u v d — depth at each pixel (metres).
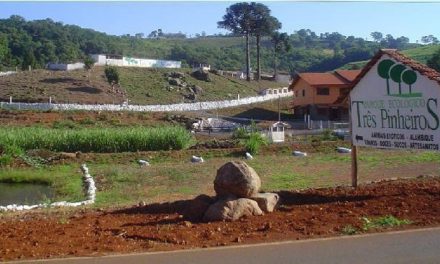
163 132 32.50
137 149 31.86
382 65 13.04
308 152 31.05
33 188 21.38
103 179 21.47
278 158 28.09
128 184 19.97
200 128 48.00
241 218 10.35
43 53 110.38
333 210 10.88
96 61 86.19
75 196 17.91
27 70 79.12
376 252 8.18
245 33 94.31
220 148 31.53
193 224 10.08
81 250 8.38
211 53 146.50
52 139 31.34
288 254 8.11
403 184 13.73
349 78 63.69
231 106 68.06
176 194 17.05
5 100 56.53
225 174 10.81
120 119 50.59
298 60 151.12
